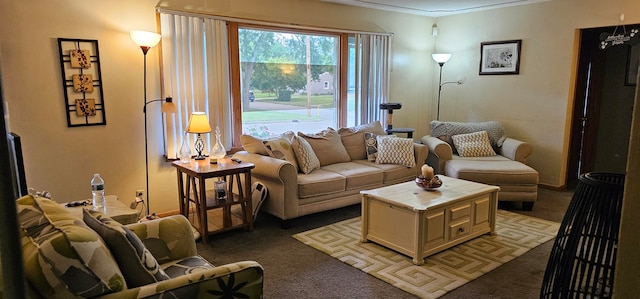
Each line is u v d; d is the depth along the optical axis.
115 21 3.71
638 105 0.55
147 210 4.05
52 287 1.32
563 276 1.71
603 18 4.58
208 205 3.50
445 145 4.81
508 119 5.54
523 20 5.24
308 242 3.48
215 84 4.29
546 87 5.11
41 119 3.46
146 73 3.92
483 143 5.07
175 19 3.97
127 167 3.93
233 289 1.66
